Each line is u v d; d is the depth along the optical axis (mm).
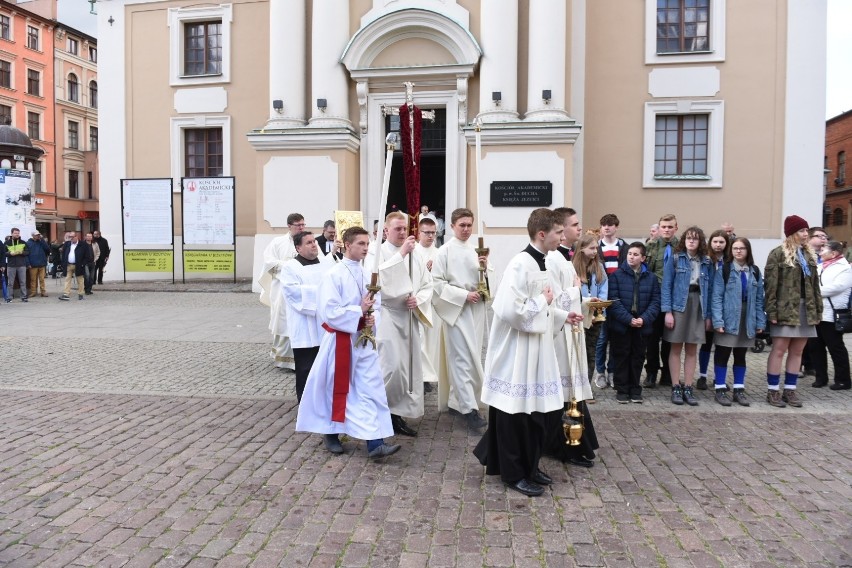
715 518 3846
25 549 3451
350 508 3977
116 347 9383
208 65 19203
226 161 18844
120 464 4707
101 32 19438
